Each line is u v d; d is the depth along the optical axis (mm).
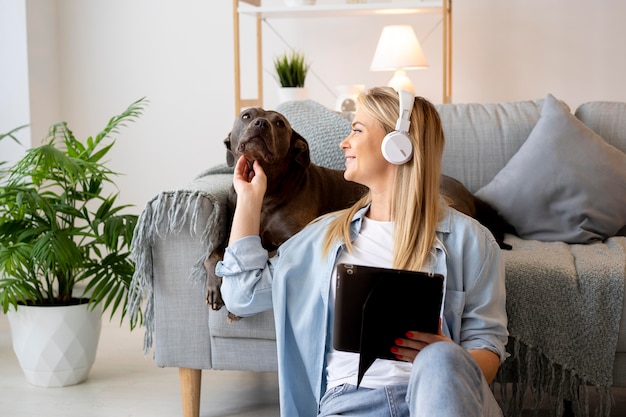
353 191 2469
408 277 1486
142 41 4406
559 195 2658
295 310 1738
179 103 4422
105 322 3676
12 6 4027
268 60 4340
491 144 2895
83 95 4469
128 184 4508
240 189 1869
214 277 2209
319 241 1753
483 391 1428
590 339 2141
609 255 2326
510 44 4117
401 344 1495
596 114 2893
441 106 3018
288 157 2238
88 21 4422
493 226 2658
